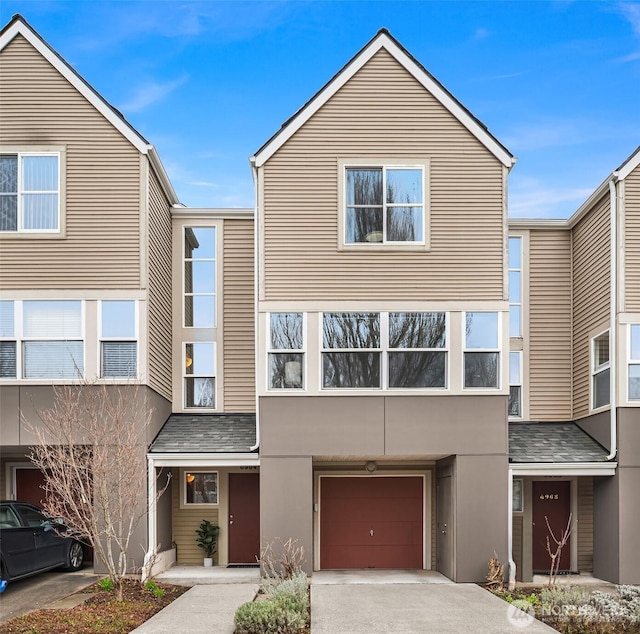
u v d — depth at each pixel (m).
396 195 14.37
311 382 13.92
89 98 14.36
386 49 14.54
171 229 16.69
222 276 16.73
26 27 14.34
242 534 16.03
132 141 14.30
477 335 14.14
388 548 15.95
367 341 14.07
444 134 14.43
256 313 14.12
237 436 14.98
